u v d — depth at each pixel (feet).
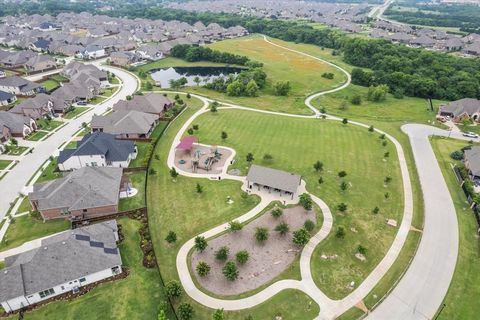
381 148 325.83
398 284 180.14
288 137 342.44
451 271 188.96
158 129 357.61
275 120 387.55
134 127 333.62
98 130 343.46
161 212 229.66
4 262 182.29
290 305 167.43
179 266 188.55
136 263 188.75
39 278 165.78
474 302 170.30
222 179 267.18
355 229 217.97
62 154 277.64
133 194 246.68
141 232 209.36
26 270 166.61
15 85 445.37
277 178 248.11
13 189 250.98
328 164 292.61
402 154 316.19
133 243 202.49
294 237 201.46
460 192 259.80
